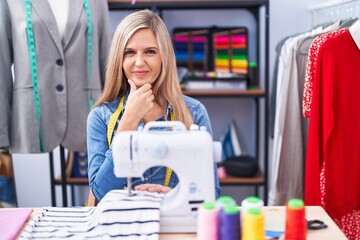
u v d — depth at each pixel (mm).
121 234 993
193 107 1463
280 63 2039
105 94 1408
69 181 2383
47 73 1834
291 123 1884
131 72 1347
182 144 1016
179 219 1052
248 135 2699
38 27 1797
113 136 1353
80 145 1937
